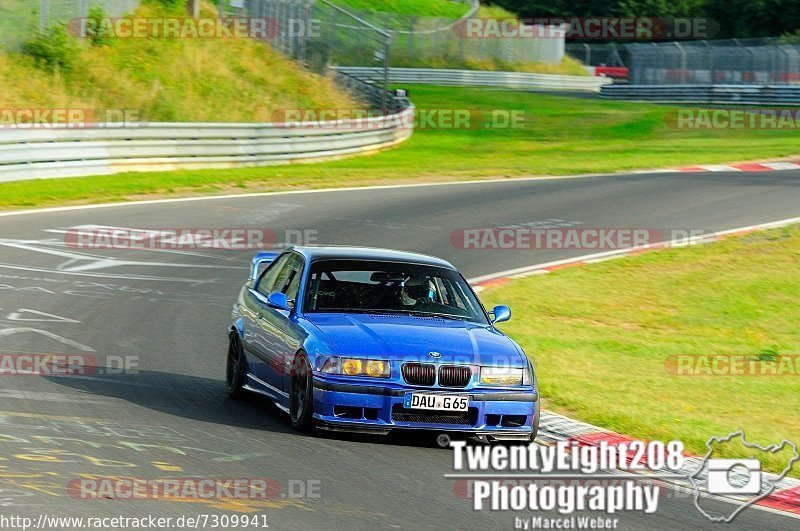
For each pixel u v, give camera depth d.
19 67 83.06
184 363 29.30
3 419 20.97
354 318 23.25
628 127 111.69
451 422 21.55
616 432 24.33
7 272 39.75
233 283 41.53
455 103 130.25
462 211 60.28
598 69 196.62
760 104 132.62
